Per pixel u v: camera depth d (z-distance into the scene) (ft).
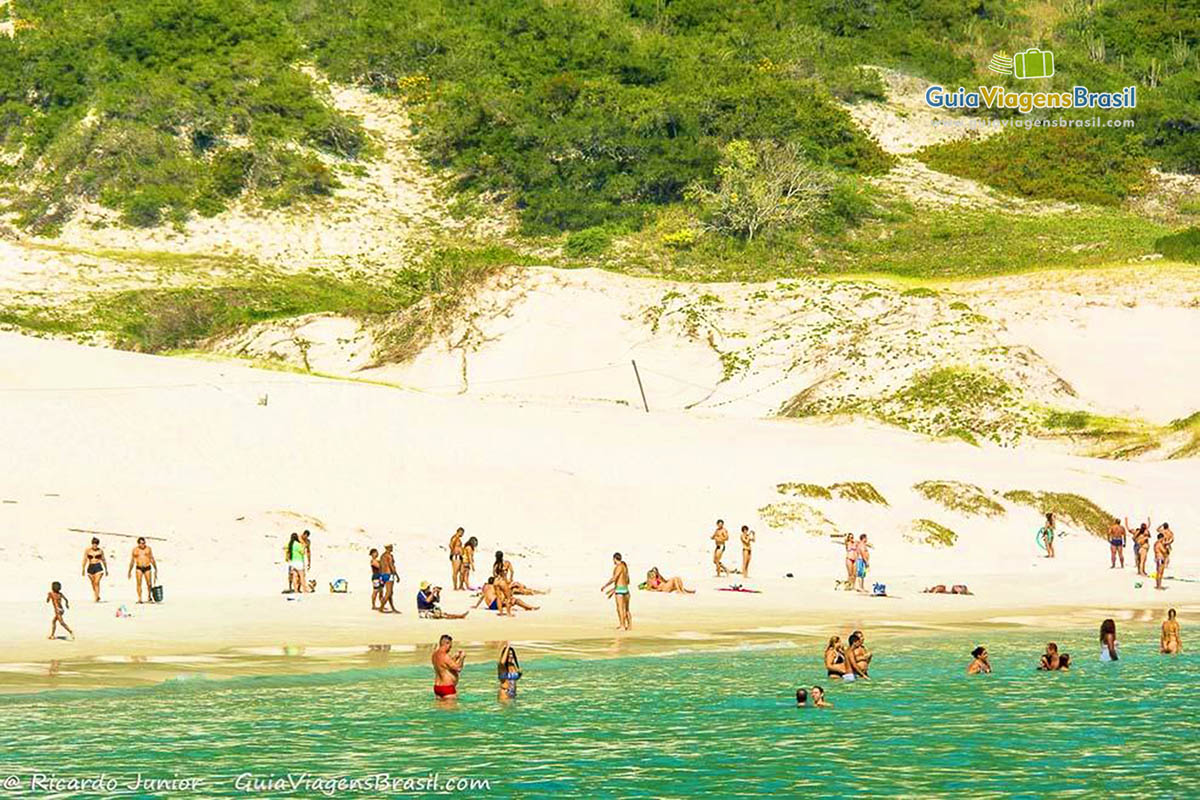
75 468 303.07
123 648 187.73
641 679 181.06
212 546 265.75
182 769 135.13
